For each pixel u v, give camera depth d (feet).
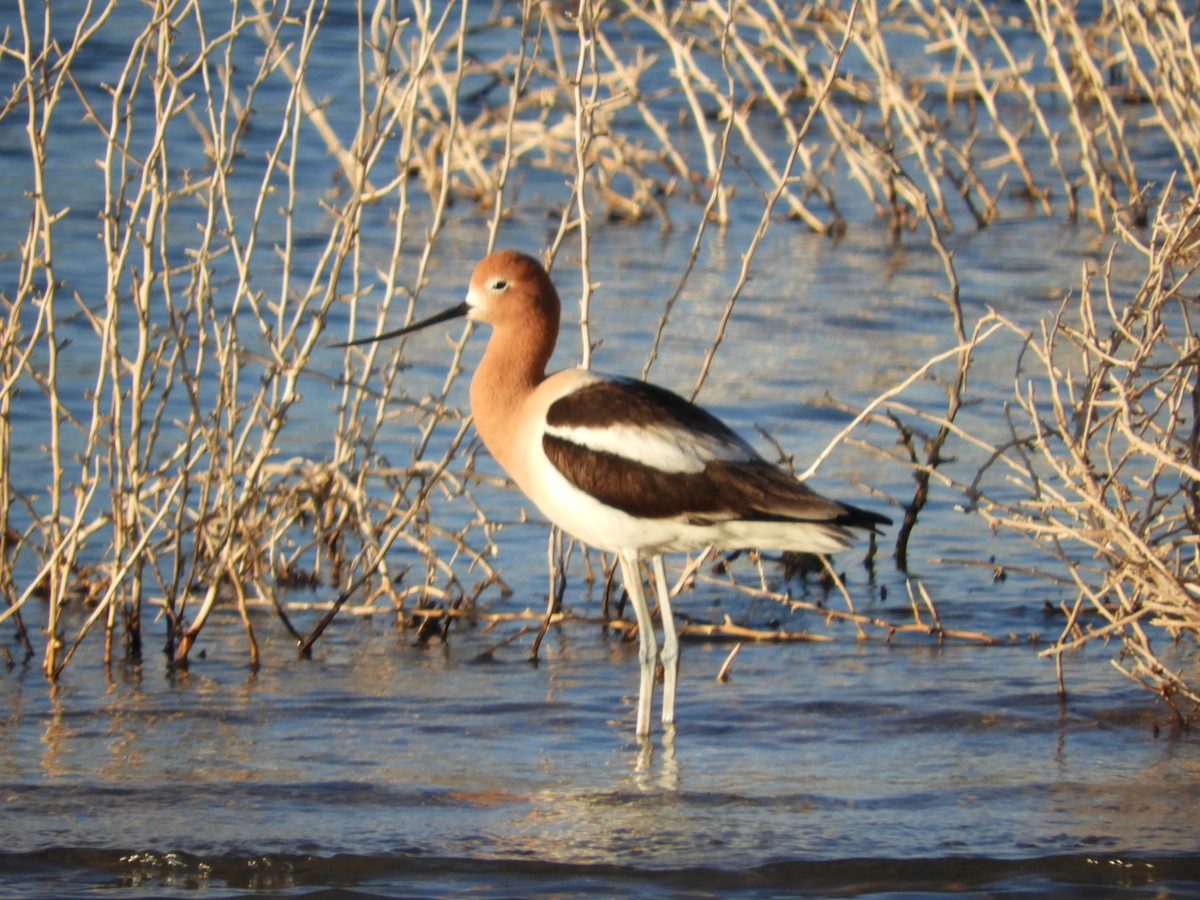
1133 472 46.16
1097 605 33.81
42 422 50.34
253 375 54.75
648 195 77.56
